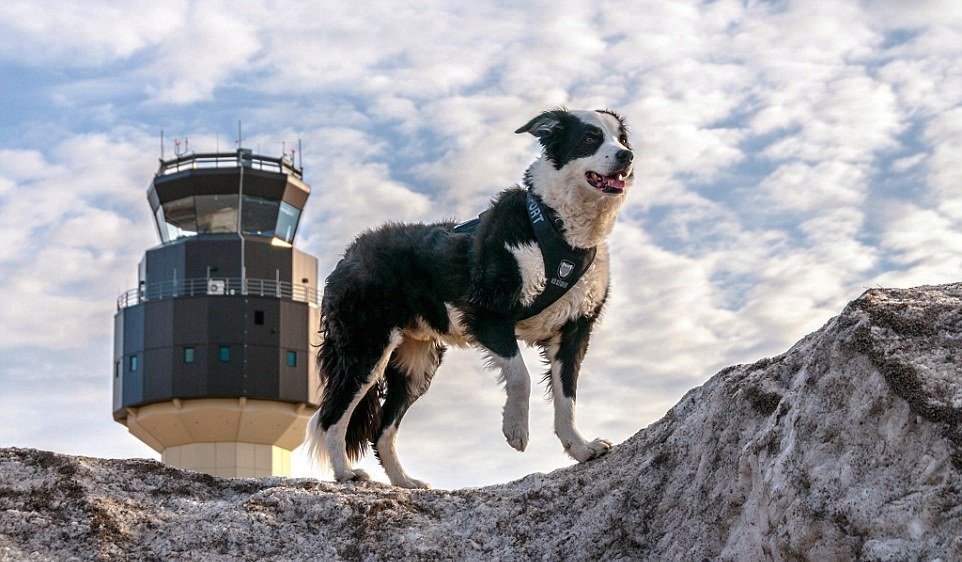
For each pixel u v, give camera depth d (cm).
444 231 358
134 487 328
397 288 360
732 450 283
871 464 250
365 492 326
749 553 263
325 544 307
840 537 247
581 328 343
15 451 331
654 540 291
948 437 244
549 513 309
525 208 340
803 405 261
